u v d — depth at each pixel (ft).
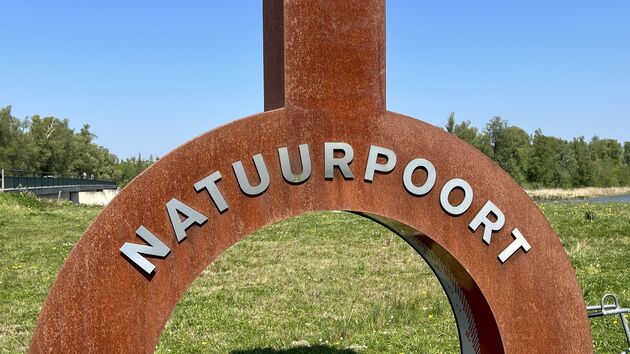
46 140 280.92
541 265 16.53
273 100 15.98
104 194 219.61
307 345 27.73
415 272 43.73
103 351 13.57
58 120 289.94
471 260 16.07
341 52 15.28
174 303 14.07
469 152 16.11
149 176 13.96
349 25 15.34
